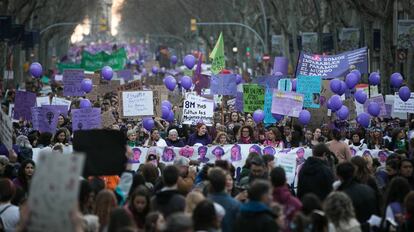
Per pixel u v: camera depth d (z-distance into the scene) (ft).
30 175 91.56
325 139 125.29
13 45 320.91
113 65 342.03
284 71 226.38
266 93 136.05
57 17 520.83
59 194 54.39
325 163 85.92
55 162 54.70
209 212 64.54
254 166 81.51
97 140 76.64
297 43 338.54
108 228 63.26
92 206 72.95
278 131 119.24
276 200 72.54
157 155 111.24
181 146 124.98
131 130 124.16
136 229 63.31
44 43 513.04
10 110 155.12
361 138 134.51
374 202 80.02
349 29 299.38
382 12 229.25
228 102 181.57
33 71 179.01
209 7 558.56
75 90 187.11
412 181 87.81
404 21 228.43
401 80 152.25
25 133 140.36
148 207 72.54
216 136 125.90
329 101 132.77
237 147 113.39
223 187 72.23
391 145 128.47
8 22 278.87
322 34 312.29
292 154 101.71
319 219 68.03
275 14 381.60
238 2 482.28
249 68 496.64
